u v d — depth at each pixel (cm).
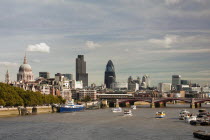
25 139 18762
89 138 19125
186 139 18888
